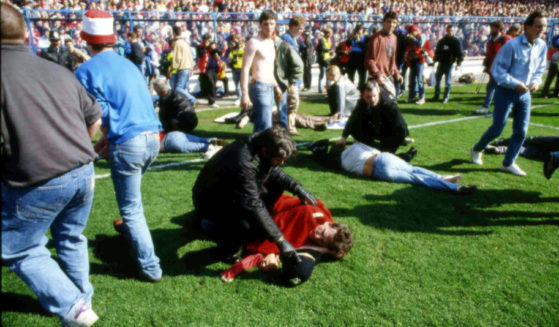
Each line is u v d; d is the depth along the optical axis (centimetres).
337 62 1016
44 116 186
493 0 2578
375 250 326
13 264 209
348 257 315
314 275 293
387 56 684
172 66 854
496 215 391
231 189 262
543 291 280
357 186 453
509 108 475
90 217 367
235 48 999
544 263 314
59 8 1109
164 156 552
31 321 241
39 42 966
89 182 215
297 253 282
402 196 427
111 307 255
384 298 270
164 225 358
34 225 202
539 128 737
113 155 246
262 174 268
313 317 252
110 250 316
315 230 301
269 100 483
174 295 269
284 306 261
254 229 290
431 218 381
